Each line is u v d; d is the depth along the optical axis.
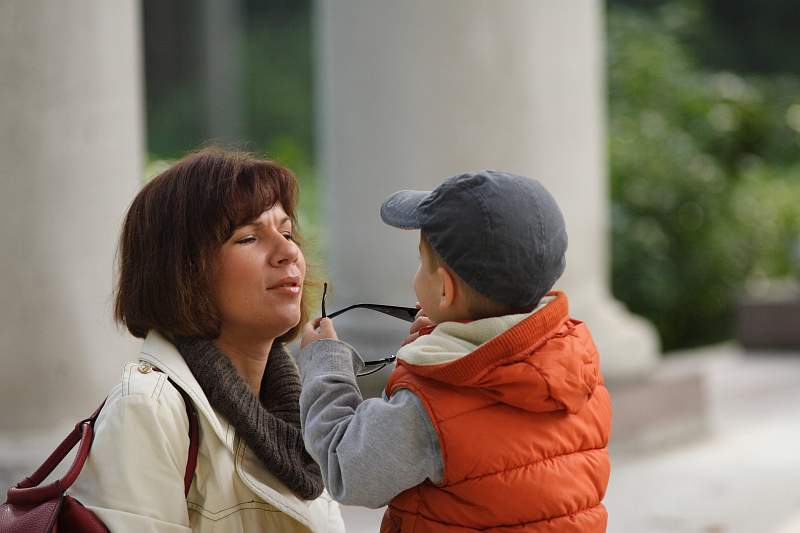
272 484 4.54
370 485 4.35
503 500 4.34
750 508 12.35
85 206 9.55
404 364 4.51
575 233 14.72
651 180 26.17
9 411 9.30
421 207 4.58
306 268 5.10
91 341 9.59
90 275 9.59
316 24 49.44
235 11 48.31
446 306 4.57
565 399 4.38
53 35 9.36
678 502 12.63
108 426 4.28
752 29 43.78
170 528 4.23
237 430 4.46
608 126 27.31
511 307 4.54
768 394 19.80
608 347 15.00
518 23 13.91
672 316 25.89
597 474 4.57
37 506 4.14
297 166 27.98
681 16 32.69
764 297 24.73
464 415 4.36
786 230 28.38
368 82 14.19
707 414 16.27
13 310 9.31
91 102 9.57
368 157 14.30
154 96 46.94
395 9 13.92
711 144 29.16
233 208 4.52
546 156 14.23
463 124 13.82
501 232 4.40
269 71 48.31
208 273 4.53
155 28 47.00
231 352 4.68
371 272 14.41
